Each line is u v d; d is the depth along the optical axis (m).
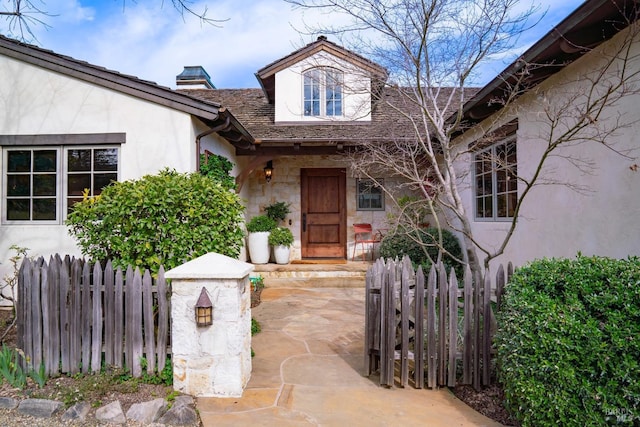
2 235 6.06
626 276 2.50
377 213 10.06
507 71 4.64
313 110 9.32
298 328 5.23
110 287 3.56
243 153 8.71
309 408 3.07
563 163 4.66
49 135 6.00
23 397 3.21
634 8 3.28
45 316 3.61
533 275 2.90
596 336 2.31
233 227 4.32
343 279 8.05
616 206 3.87
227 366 3.26
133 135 5.93
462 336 3.62
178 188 3.95
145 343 3.49
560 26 3.72
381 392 3.38
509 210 6.04
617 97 3.56
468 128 6.84
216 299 3.27
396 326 3.79
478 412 3.03
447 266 7.39
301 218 10.09
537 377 2.44
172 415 2.91
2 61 6.07
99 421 2.92
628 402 2.16
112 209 3.78
